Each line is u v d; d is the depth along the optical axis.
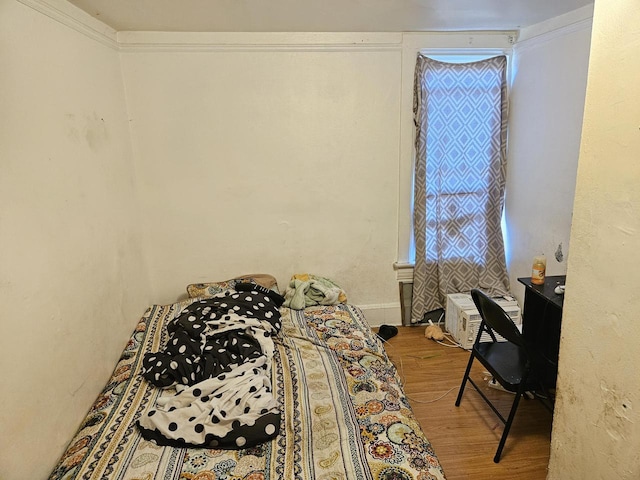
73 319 1.71
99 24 2.29
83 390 1.77
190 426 1.58
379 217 3.11
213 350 2.04
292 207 3.02
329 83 2.85
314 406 1.75
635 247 0.96
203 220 2.96
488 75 2.93
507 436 2.05
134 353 2.22
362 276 3.21
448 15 2.42
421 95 2.90
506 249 3.20
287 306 2.85
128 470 1.42
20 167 1.41
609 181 1.02
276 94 2.83
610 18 0.99
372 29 2.71
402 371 2.65
